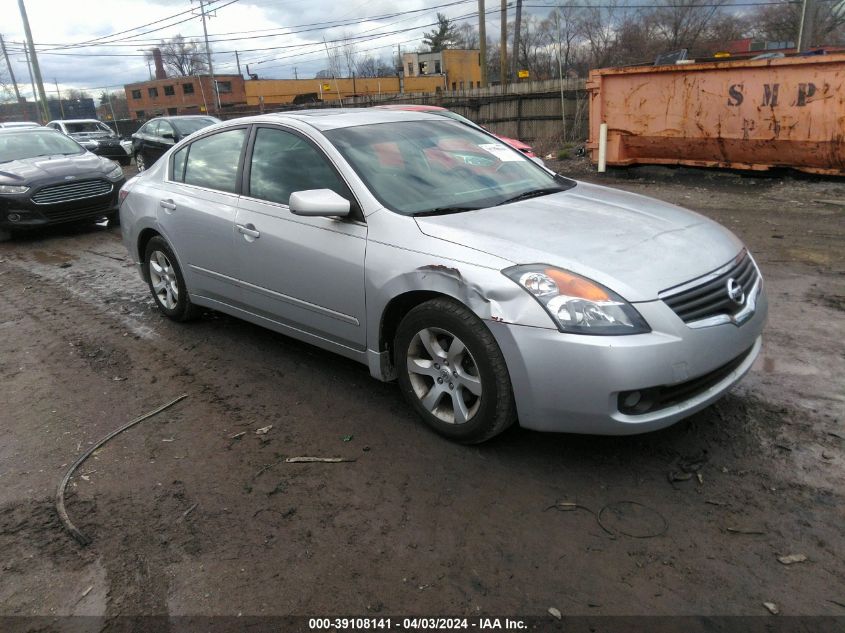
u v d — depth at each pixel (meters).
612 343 2.70
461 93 23.75
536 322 2.81
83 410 4.01
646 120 11.69
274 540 2.73
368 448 3.38
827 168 9.91
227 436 3.59
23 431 3.79
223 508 2.96
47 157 10.03
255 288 4.27
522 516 2.78
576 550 2.56
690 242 3.22
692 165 11.50
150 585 2.52
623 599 2.31
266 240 4.03
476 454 3.26
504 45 27.66
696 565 2.45
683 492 2.88
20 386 4.43
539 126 21.28
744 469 3.01
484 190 3.86
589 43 38.44
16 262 8.30
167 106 73.69
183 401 4.05
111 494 3.12
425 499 2.94
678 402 2.91
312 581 2.48
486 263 2.98
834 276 5.73
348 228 3.58
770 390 3.72
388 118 4.32
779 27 32.50
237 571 2.56
